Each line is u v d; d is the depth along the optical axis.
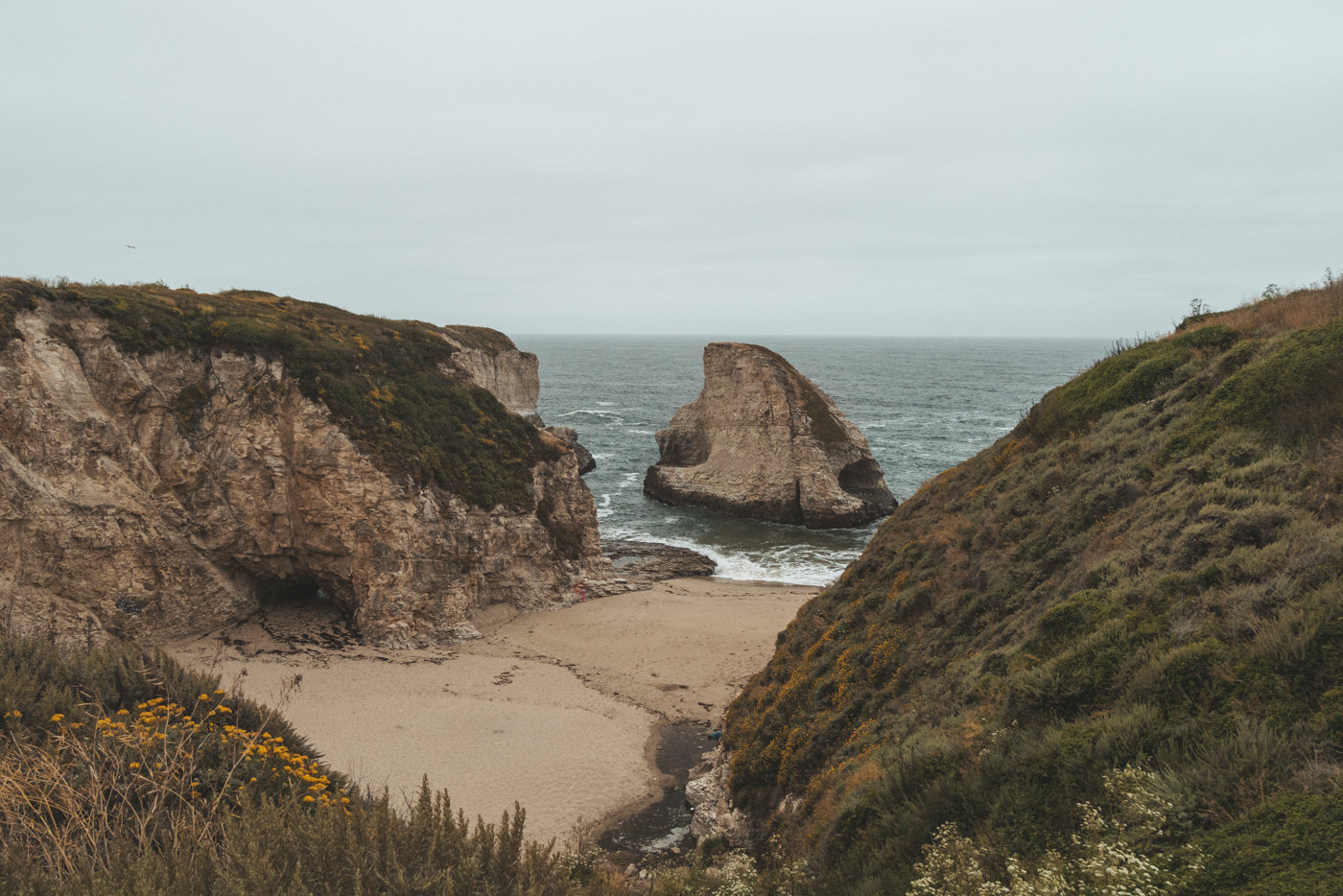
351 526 33.09
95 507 28.80
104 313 31.06
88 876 6.55
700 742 25.41
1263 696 7.76
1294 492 11.31
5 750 9.12
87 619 28.09
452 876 7.35
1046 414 22.38
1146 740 8.12
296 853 7.16
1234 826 6.50
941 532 20.19
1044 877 6.58
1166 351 19.97
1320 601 8.27
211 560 32.97
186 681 12.72
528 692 28.61
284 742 12.37
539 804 21.12
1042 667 10.53
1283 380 14.01
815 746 15.95
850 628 19.70
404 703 26.83
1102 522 14.91
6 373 27.59
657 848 19.14
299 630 33.34
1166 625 9.82
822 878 10.09
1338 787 6.32
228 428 32.97
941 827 8.79
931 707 13.16
